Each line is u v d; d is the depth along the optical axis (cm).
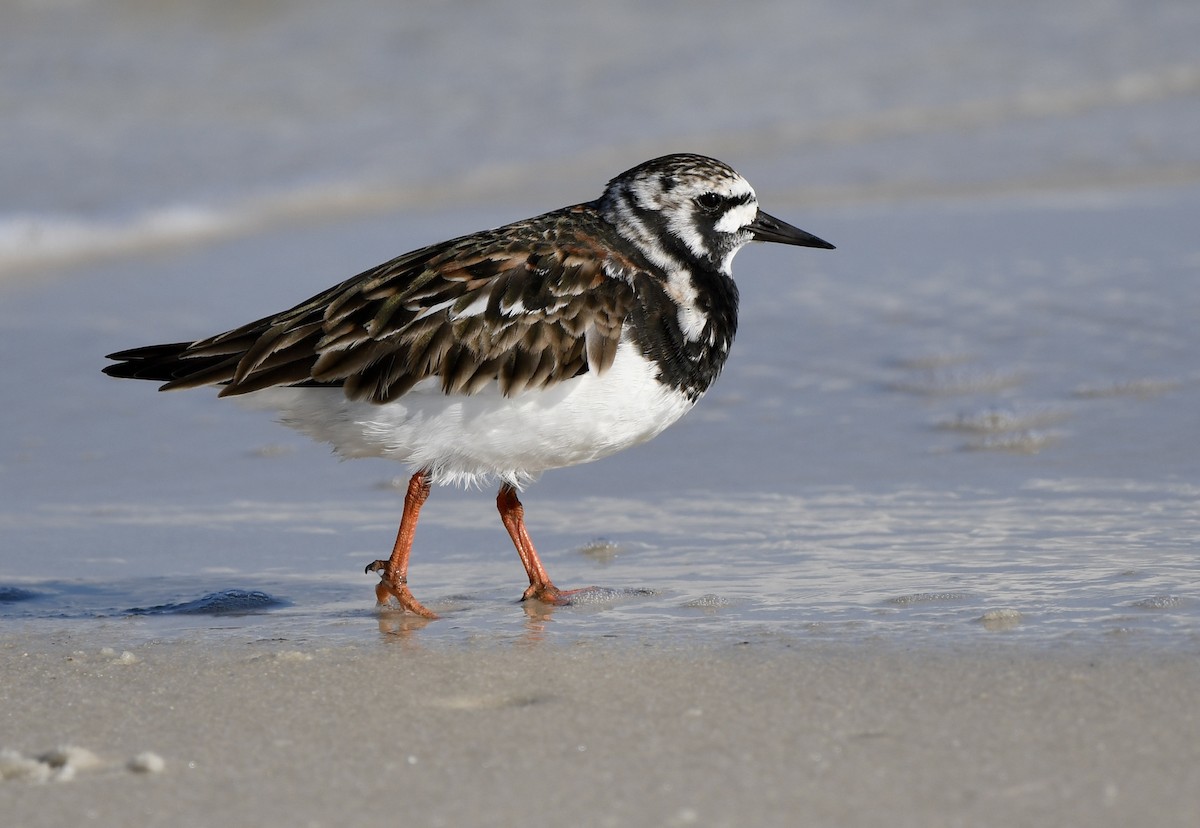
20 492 1321
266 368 931
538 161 2439
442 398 934
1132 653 806
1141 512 1121
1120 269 1758
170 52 2962
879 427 1386
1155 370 1457
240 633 936
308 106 2711
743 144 2480
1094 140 2414
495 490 1305
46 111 2681
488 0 3164
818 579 1007
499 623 943
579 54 2927
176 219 2228
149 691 814
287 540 1189
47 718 775
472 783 672
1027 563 1010
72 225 2186
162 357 970
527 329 933
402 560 986
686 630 901
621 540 1143
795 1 3183
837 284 1791
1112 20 2981
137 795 668
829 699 761
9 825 638
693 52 2906
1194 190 2117
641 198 995
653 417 972
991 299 1695
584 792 658
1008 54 2844
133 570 1118
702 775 671
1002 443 1318
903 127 2539
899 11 3088
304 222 2227
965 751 687
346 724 754
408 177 2391
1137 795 637
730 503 1220
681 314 975
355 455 984
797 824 621
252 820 641
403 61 2908
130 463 1397
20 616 995
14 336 1748
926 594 948
